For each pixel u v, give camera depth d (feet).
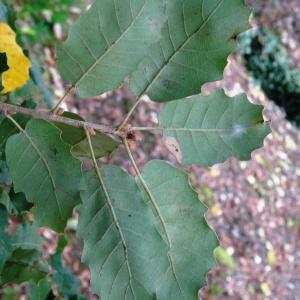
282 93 8.94
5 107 0.78
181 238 0.86
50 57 4.30
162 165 0.85
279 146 7.64
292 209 6.89
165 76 0.83
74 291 1.37
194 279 0.86
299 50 9.17
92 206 0.81
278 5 9.10
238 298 5.24
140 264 0.82
